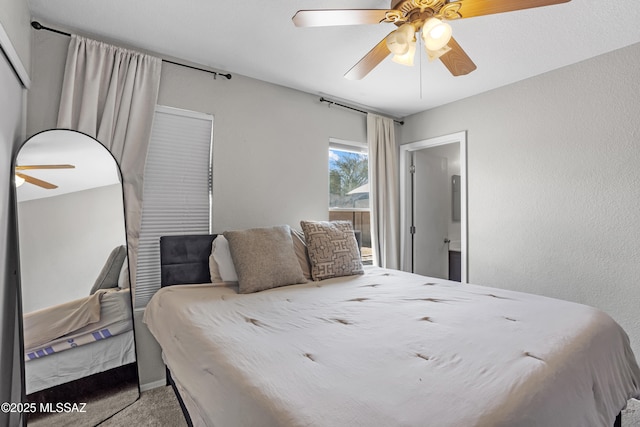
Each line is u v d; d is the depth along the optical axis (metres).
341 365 1.02
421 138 3.65
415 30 1.50
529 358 1.06
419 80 2.81
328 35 2.11
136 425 1.80
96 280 1.92
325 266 2.42
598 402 1.11
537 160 2.69
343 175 3.47
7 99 1.52
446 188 4.35
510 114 2.87
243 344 1.20
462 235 3.21
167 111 2.36
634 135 2.19
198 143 2.52
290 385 0.90
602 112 2.33
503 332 1.29
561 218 2.54
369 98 3.25
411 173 3.93
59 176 1.81
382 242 3.53
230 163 2.62
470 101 3.18
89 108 2.01
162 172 2.37
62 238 1.79
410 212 3.91
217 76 2.58
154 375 2.24
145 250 2.30
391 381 0.92
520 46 2.22
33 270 1.67
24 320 1.62
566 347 1.15
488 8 1.35
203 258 2.33
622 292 2.24
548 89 2.62
